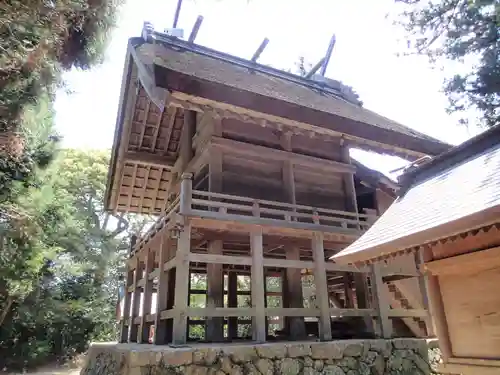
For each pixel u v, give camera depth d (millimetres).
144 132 9398
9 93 5547
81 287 17359
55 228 11328
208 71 7254
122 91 8289
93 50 6977
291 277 7918
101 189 21078
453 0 9758
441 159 4211
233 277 10367
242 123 8000
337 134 7578
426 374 6750
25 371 14586
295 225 7094
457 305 3227
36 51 4773
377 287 7461
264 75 10203
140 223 22328
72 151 21094
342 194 8945
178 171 9727
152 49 7699
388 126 8852
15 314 14820
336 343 6188
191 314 5766
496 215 2344
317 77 12188
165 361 4820
